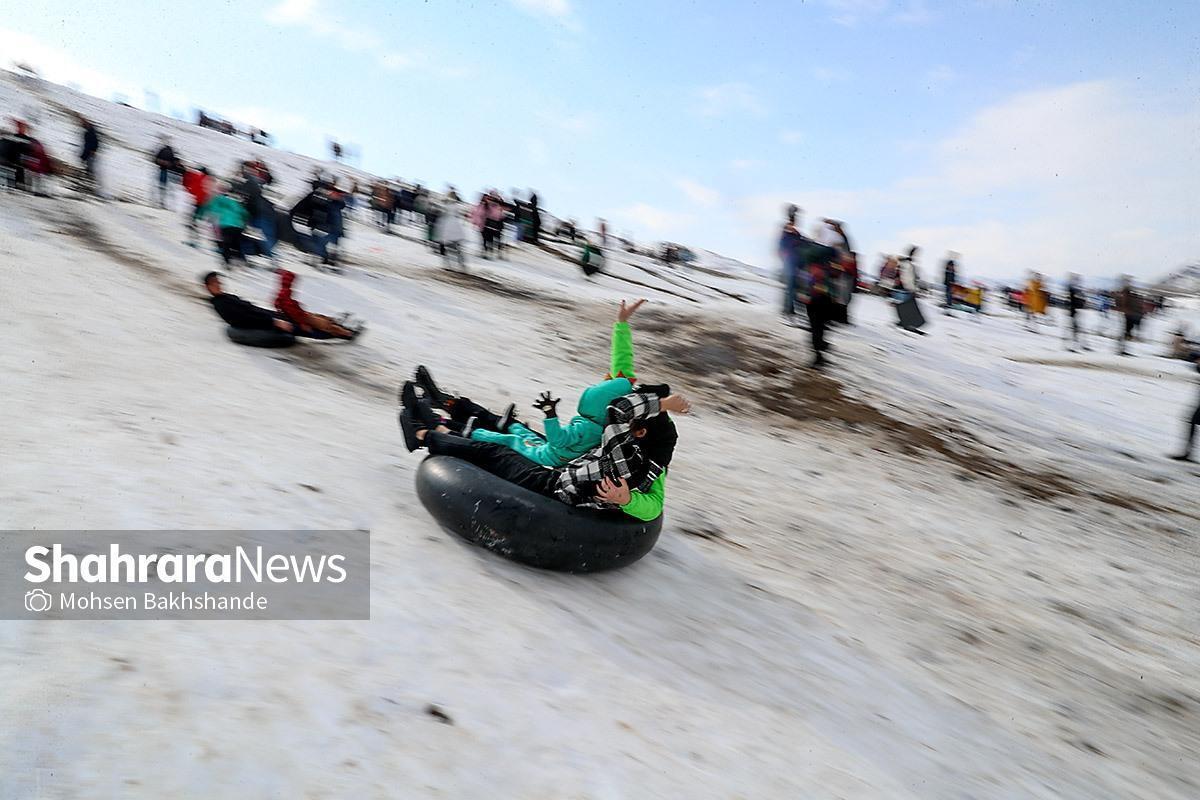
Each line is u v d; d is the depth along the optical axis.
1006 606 6.99
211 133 48.50
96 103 45.59
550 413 5.37
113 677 2.94
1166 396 18.03
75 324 8.50
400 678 3.42
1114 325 34.09
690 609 5.20
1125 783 4.64
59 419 5.47
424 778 2.86
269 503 4.85
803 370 14.18
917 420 12.81
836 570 6.78
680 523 6.83
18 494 4.21
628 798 3.08
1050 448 12.82
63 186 21.36
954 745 4.47
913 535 8.29
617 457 4.96
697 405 12.02
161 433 5.65
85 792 2.40
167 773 2.55
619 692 3.87
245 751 2.73
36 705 2.71
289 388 8.06
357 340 11.07
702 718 3.87
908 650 5.61
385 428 7.38
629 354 5.70
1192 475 12.43
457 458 5.35
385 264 19.47
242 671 3.17
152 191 25.69
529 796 2.95
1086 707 5.50
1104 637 6.82
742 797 3.32
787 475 9.38
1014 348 22.28
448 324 13.91
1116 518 10.22
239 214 14.59
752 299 31.44
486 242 24.56
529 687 3.65
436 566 4.63
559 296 19.05
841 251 14.96
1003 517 9.55
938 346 19.84
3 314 8.20
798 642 5.18
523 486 5.18
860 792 3.66
